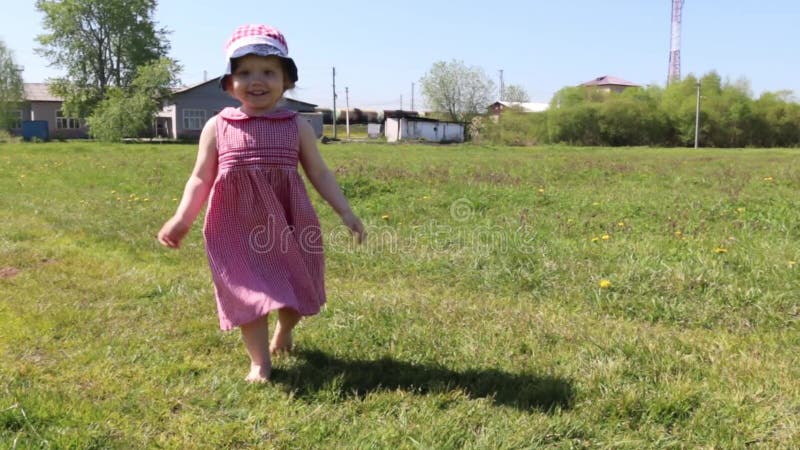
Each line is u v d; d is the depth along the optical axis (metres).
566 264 5.34
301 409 2.79
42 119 57.28
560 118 51.41
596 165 17.39
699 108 49.47
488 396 2.93
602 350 3.50
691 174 14.30
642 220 7.49
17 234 6.59
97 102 49.72
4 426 2.56
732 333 3.93
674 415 2.77
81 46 49.25
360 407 2.84
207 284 4.78
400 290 4.81
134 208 8.70
